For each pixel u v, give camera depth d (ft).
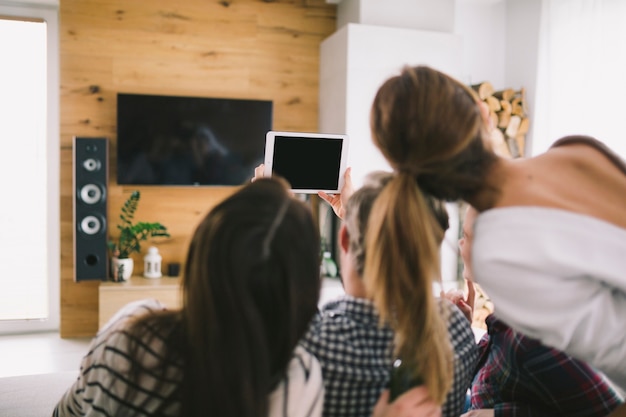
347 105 13.58
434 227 2.87
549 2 13.28
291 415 2.53
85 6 13.74
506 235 2.74
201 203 14.70
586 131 12.33
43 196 14.28
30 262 14.29
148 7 14.10
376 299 2.84
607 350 2.84
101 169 13.28
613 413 3.25
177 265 14.16
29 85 14.11
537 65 14.02
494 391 4.41
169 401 2.49
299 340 2.56
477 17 15.30
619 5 11.68
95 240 13.30
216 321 2.28
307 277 2.46
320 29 15.28
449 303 3.36
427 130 2.78
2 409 6.73
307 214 2.54
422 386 2.95
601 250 2.66
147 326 2.56
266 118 14.56
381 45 13.69
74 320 13.97
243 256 2.29
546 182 2.85
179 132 14.01
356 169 13.74
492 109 13.97
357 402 2.85
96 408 2.60
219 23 14.57
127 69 14.06
